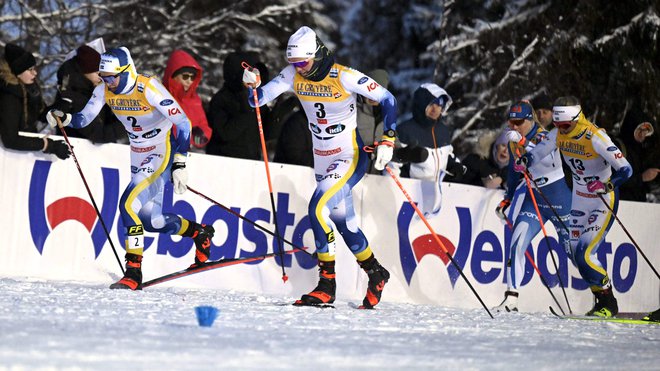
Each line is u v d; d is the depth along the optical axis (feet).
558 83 173.37
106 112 75.51
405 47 207.51
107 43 171.63
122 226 73.41
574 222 79.00
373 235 81.92
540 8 177.47
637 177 99.35
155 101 64.75
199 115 80.64
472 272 87.66
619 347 46.26
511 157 81.82
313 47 62.13
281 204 78.48
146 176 66.44
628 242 96.32
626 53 169.27
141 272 66.28
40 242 70.28
